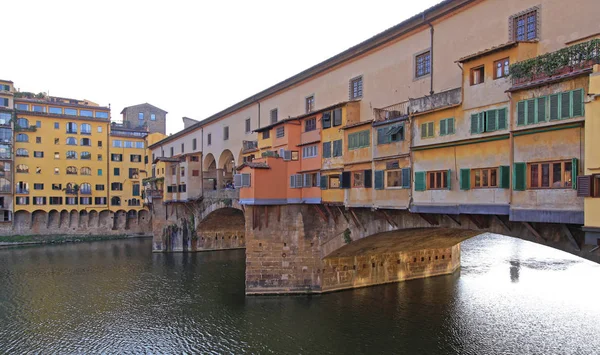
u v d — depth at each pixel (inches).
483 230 740.7
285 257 1187.9
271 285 1190.9
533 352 825.5
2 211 2519.7
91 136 2810.0
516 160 596.7
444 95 725.9
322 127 1067.3
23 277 1579.7
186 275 1590.8
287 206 1185.4
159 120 3294.8
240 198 1198.3
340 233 1096.8
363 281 1274.6
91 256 2062.0
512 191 601.6
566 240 601.9
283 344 895.1
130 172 2928.2
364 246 1140.5
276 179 1164.5
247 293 1195.9
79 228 2748.5
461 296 1183.6
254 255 1195.3
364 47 1000.9
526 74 584.4
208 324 1024.2
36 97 2775.6
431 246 1326.3
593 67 501.0
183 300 1239.5
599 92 488.4
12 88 2603.3
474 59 672.4
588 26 600.1
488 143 646.5
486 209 645.9
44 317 1109.1
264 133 1314.0
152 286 1424.7
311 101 1218.0
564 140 542.6
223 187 1802.4
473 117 668.1
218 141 1806.1
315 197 1095.6
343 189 990.4
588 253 575.8
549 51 639.1
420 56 871.1
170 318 1082.7
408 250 1342.3
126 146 2925.7
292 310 1076.5
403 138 807.1
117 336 970.7
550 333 913.5
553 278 1401.3
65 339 957.8
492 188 639.8
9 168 2524.6
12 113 2546.8
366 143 911.0
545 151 562.3
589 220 496.4
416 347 866.1
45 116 2662.4
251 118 1541.6
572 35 616.4
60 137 2711.6
